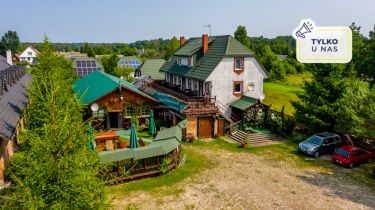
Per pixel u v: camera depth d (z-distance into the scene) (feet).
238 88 122.21
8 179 63.72
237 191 66.54
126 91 112.37
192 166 81.15
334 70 101.65
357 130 83.41
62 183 28.07
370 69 157.07
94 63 250.57
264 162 85.25
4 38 577.43
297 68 290.76
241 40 315.37
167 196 64.03
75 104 37.60
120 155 68.85
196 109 104.73
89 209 29.71
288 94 194.59
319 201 62.64
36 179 27.89
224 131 110.52
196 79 121.29
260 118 115.34
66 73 124.98
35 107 57.16
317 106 104.27
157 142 80.43
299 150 93.71
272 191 66.85
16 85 100.63
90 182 30.04
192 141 103.14
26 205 26.78
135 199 62.54
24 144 38.58
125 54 496.23
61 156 29.25
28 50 424.87
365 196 65.31
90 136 32.96
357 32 211.82
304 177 75.20
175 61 156.56
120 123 113.39
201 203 61.16
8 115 68.64
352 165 82.07
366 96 84.99
